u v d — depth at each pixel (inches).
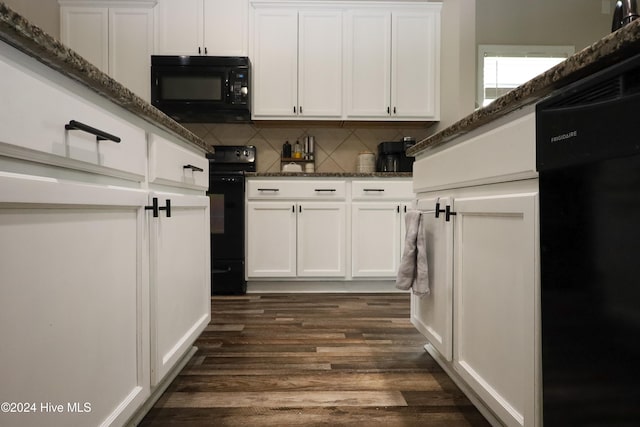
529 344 29.4
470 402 44.3
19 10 101.1
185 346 47.1
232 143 120.6
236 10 108.8
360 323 74.2
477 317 39.2
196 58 104.3
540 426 28.5
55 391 24.0
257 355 58.1
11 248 20.6
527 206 29.5
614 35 20.7
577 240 23.8
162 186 42.6
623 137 20.1
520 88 29.4
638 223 19.2
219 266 98.2
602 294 21.7
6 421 20.3
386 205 101.0
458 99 100.1
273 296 97.4
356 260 100.6
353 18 109.4
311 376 50.9
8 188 19.8
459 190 44.4
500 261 34.4
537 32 116.1
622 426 20.5
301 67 109.3
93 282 28.3
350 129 122.2
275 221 100.3
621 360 20.5
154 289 38.2
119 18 107.7
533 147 28.7
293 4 108.5
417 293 51.0
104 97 30.1
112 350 31.1
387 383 49.1
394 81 110.4
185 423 39.8
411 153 60.9
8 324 20.4
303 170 119.9
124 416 32.4
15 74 20.5
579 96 23.5
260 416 41.1
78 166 26.6
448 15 106.1
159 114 38.5
